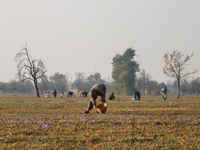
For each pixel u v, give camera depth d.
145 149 21.89
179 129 30.48
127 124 33.81
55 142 24.11
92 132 28.75
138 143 23.84
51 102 79.75
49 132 28.69
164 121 36.19
